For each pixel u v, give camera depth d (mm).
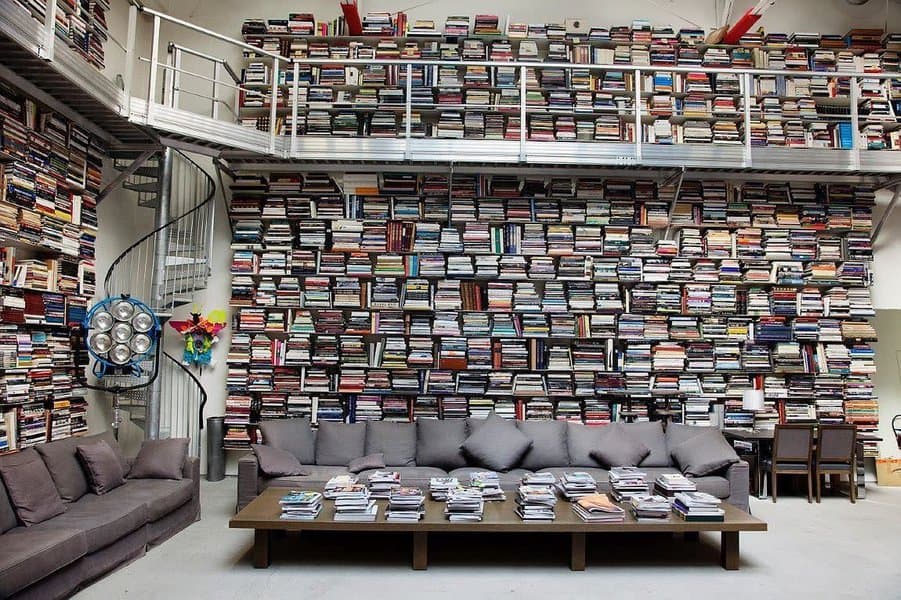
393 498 3754
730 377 6598
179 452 4754
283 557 3924
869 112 6812
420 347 6398
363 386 6379
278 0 7145
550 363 6418
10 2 3643
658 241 6590
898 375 7582
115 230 6258
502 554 4043
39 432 4672
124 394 6008
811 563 3945
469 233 6484
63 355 5008
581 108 6582
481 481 4344
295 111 6008
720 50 6855
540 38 6793
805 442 5711
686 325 6535
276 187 6527
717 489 4766
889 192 7043
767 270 6633
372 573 3664
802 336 6582
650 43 6852
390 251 6484
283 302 6469
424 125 6719
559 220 6547
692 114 6656
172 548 4086
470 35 6848
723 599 3338
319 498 3844
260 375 6426
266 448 4941
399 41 6832
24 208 4406
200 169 6285
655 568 3816
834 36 7016
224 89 7020
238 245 6504
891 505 5609
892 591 3475
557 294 6508
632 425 5477
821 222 6699
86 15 4855
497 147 5984
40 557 2908
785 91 6793
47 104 4672
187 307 6789
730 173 6539
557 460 5273
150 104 5180
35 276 4625
